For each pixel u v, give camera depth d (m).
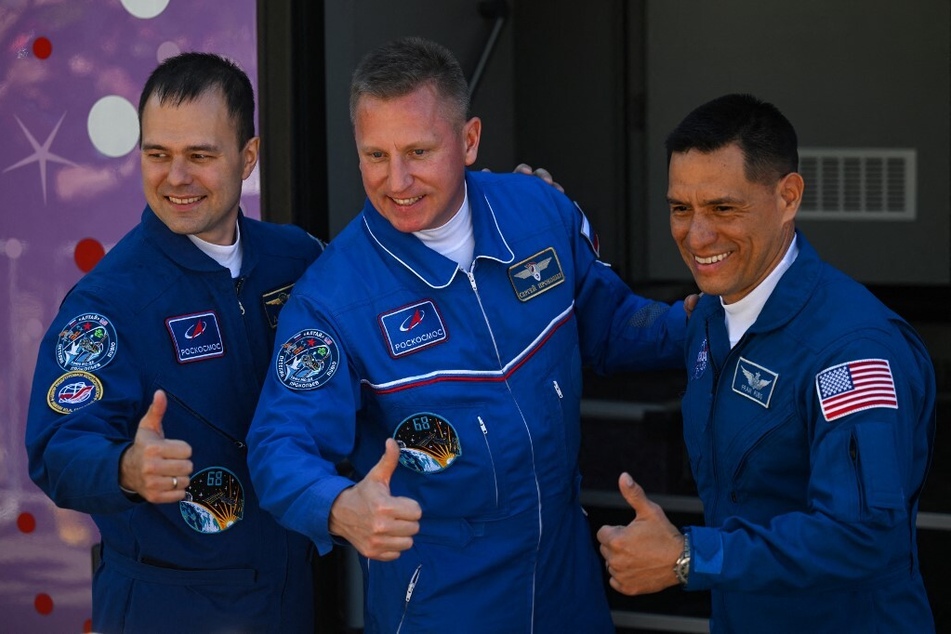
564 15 9.84
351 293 4.04
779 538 3.20
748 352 3.63
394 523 3.18
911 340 3.55
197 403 4.14
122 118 5.62
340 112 6.22
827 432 3.34
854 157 9.65
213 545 4.21
